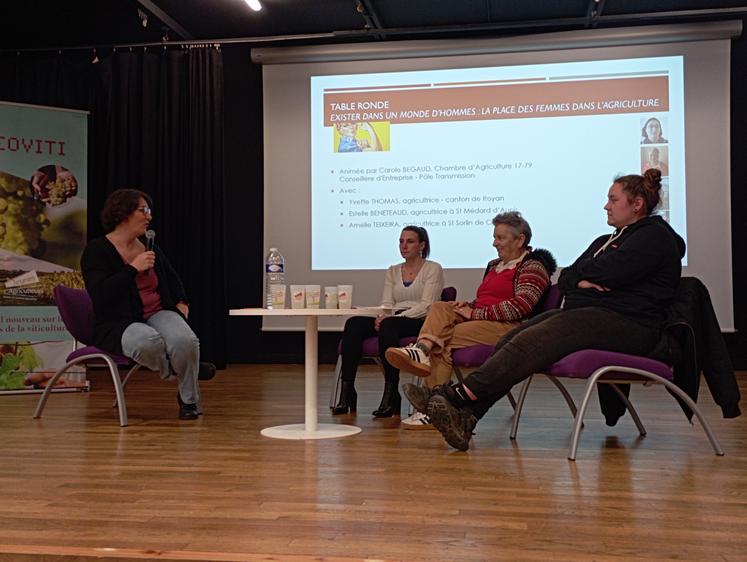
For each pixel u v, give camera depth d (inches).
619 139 256.5
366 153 268.8
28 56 280.2
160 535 68.1
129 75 275.3
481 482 89.4
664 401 166.2
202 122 272.4
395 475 93.5
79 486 87.9
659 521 72.5
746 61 258.2
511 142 261.9
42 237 198.5
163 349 140.3
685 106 253.3
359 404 168.6
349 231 269.3
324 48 266.4
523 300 131.2
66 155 203.6
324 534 68.2
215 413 153.4
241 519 73.4
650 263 109.7
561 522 72.1
